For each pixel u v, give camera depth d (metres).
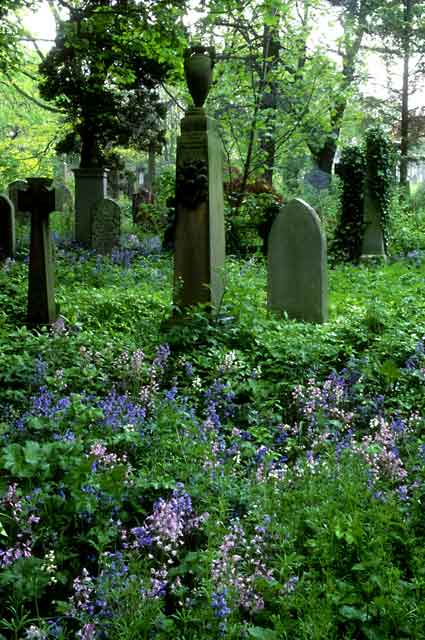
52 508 3.57
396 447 4.57
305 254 8.95
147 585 2.96
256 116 16.47
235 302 8.30
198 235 8.15
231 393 5.79
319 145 19.31
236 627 2.86
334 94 17.61
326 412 5.59
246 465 4.60
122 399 5.26
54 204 8.75
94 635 2.79
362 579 3.21
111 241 17.95
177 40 12.23
